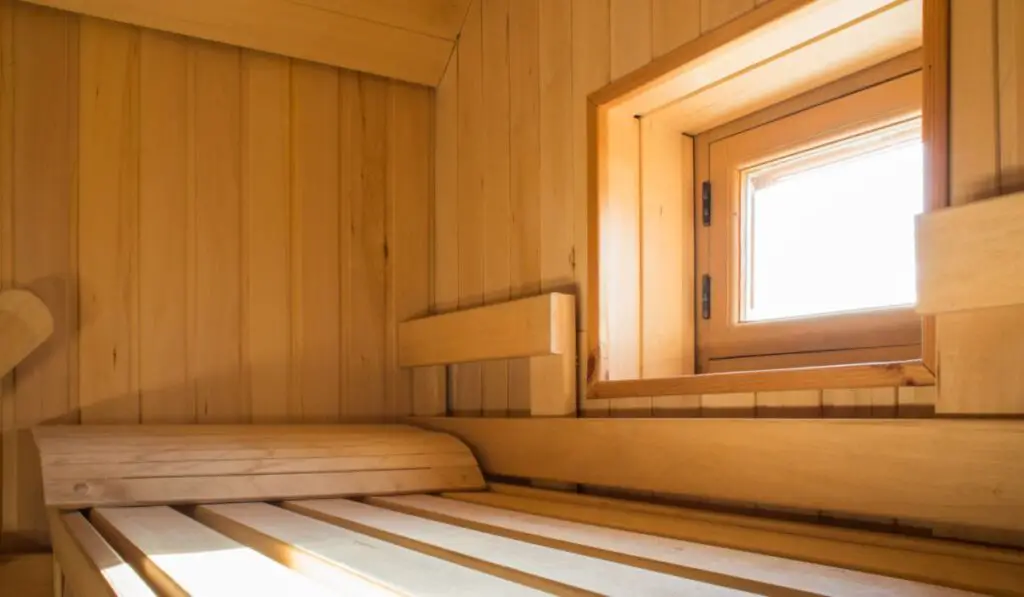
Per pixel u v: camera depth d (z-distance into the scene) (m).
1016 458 1.06
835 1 1.38
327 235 2.35
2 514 1.90
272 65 2.29
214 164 2.20
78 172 2.03
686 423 1.51
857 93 1.64
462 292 2.37
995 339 1.13
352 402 2.35
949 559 1.03
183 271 2.14
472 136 2.35
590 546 1.13
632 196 1.92
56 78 2.02
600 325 1.84
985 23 1.18
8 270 1.95
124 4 2.03
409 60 2.42
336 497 1.79
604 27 1.88
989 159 1.16
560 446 1.82
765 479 1.37
